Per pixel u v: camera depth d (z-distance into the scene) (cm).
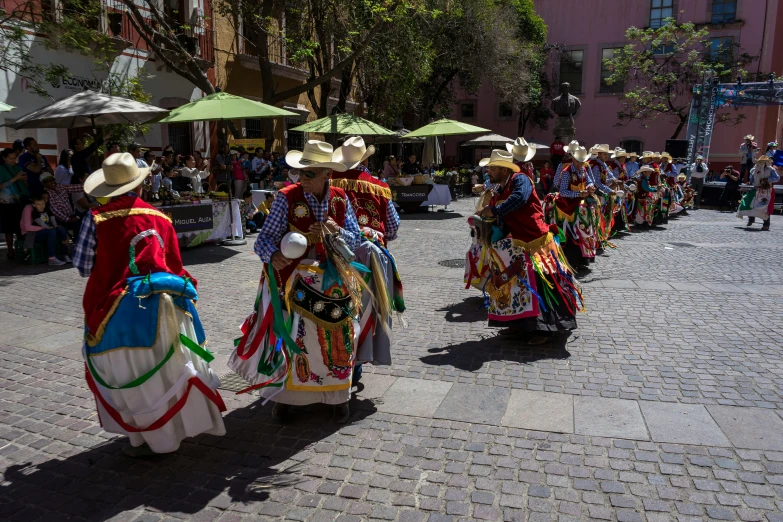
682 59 3086
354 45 1750
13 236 1007
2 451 362
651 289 775
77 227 995
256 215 1338
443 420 399
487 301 645
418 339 570
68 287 779
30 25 1063
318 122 1525
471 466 341
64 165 1030
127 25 1493
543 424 391
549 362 507
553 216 877
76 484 326
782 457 347
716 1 3027
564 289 545
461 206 1964
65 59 1298
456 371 486
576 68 3341
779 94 2080
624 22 3212
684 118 2933
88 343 327
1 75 1159
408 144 3005
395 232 446
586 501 306
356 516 296
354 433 382
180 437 342
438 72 2616
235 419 405
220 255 1024
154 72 1591
